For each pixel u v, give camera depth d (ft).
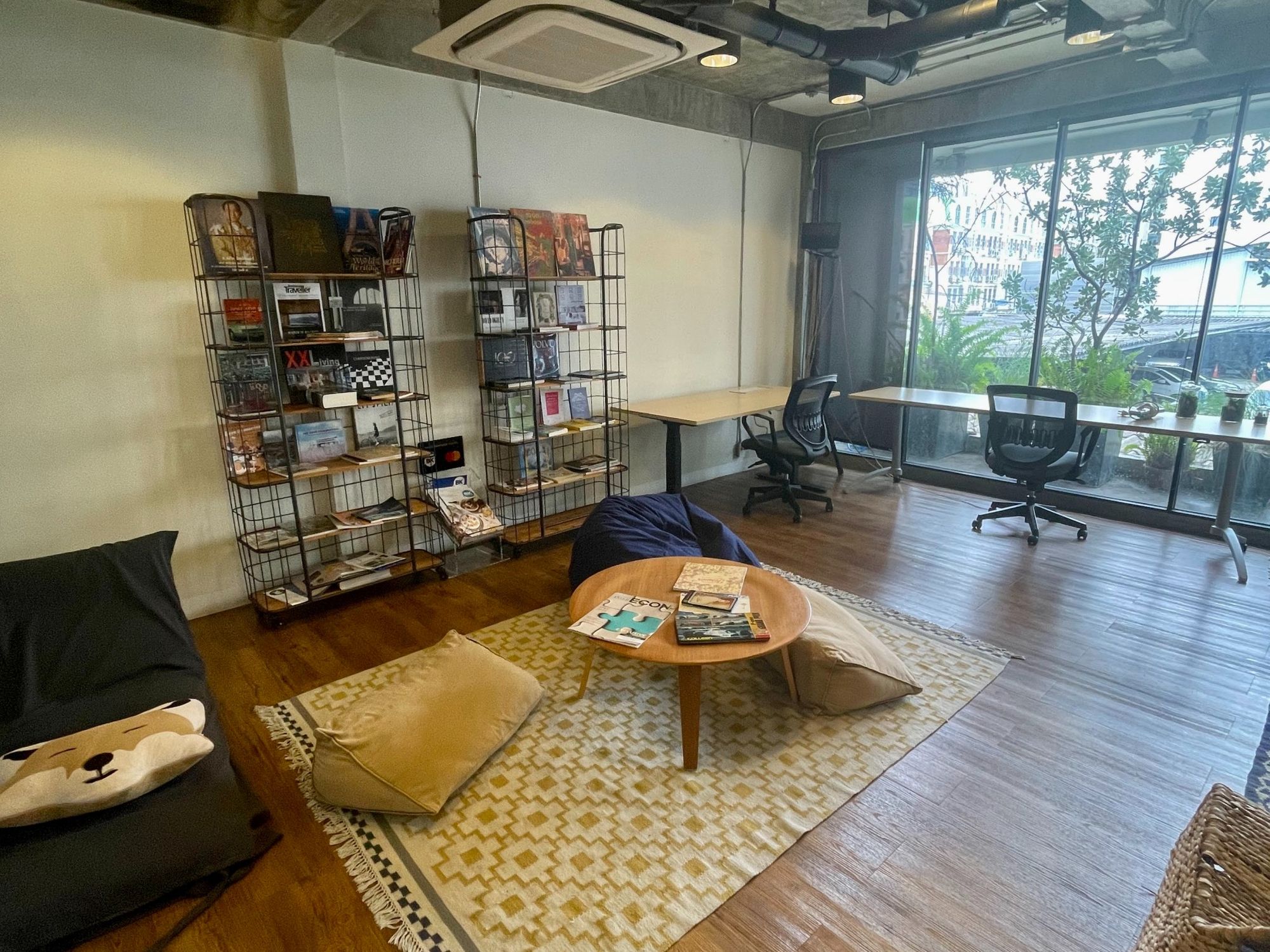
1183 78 12.05
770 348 19.08
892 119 16.38
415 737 6.60
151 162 9.00
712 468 17.94
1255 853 3.99
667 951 4.95
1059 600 10.43
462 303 12.22
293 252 9.61
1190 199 12.58
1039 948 4.91
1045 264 14.62
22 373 8.48
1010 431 13.65
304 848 5.97
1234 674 8.35
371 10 9.37
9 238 8.20
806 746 7.18
